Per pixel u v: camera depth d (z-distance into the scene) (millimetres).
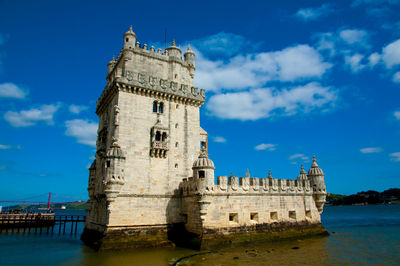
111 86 41781
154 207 39562
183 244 38656
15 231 69062
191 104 46469
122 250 35594
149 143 41125
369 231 61875
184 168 43375
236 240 38531
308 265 30688
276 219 44031
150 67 45062
